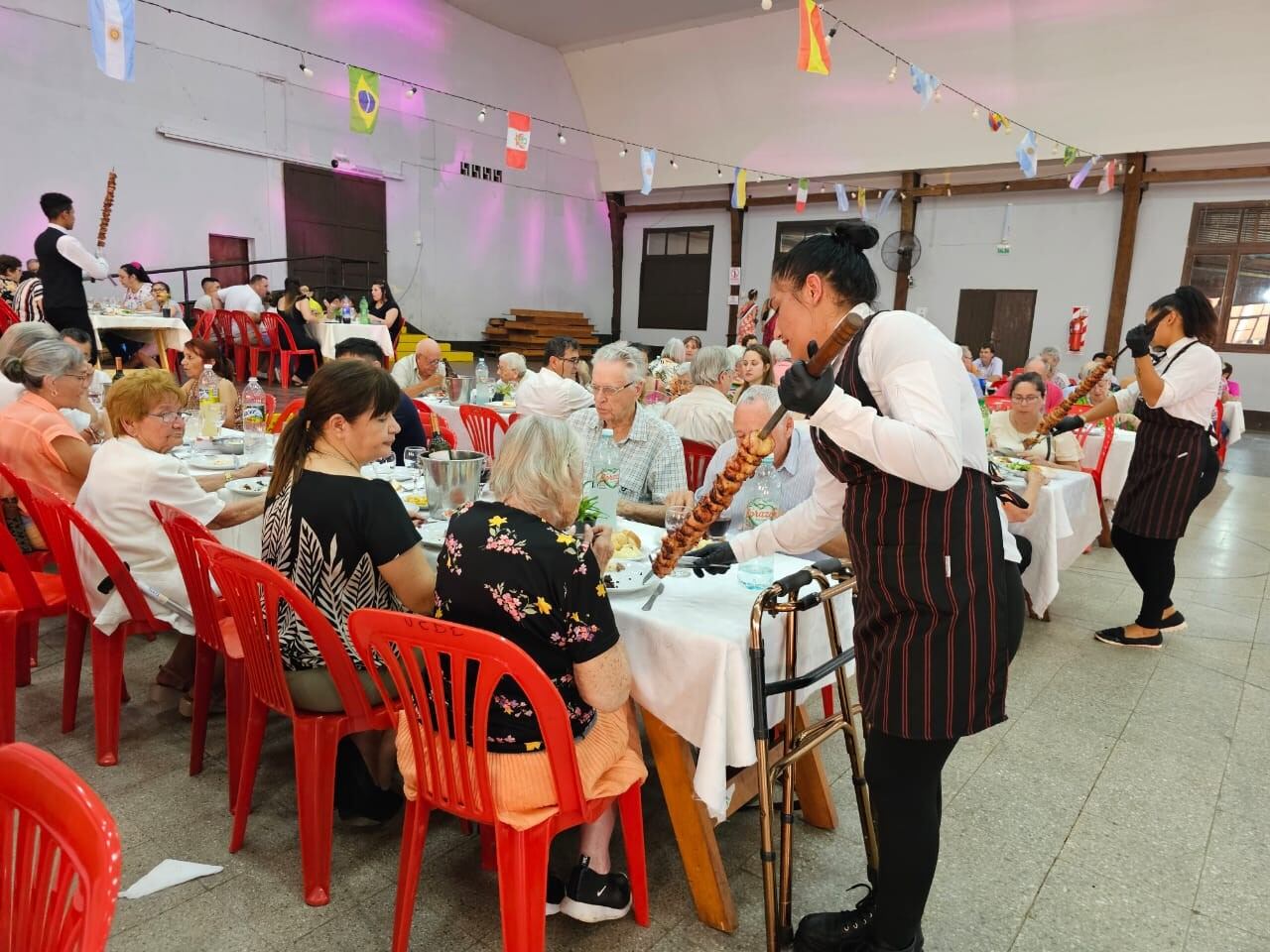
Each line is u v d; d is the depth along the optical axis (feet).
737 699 4.99
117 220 33.68
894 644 4.22
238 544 8.82
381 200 43.24
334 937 5.33
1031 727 8.64
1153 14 32.45
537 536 4.50
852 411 3.77
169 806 6.66
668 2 41.78
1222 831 6.85
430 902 5.69
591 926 5.53
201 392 12.89
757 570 6.12
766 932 5.32
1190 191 36.63
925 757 4.37
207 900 5.61
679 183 49.75
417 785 4.80
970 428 4.09
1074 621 11.99
